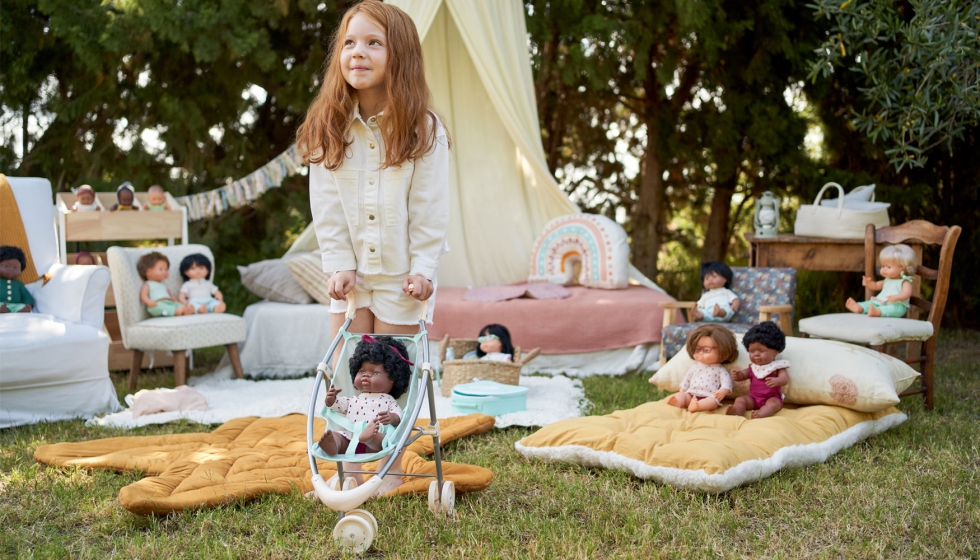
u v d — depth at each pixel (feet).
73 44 23.66
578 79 27.14
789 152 26.86
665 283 32.17
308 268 19.10
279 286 19.67
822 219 18.72
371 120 9.03
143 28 23.52
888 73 20.21
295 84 27.66
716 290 17.78
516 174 22.43
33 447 12.37
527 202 22.63
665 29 26.84
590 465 11.21
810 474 10.85
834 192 26.37
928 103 18.67
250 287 20.12
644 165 30.83
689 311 18.11
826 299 27.78
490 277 22.39
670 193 32.32
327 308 18.93
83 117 27.91
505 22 21.17
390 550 8.43
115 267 17.07
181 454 11.42
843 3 19.01
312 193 9.46
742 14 26.50
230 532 8.97
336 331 9.84
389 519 9.19
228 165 28.73
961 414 14.60
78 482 10.62
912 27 18.22
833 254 18.63
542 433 11.85
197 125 26.58
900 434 13.07
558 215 22.35
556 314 18.86
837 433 11.92
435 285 9.45
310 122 9.25
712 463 9.97
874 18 19.48
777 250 19.17
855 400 12.43
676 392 14.19
